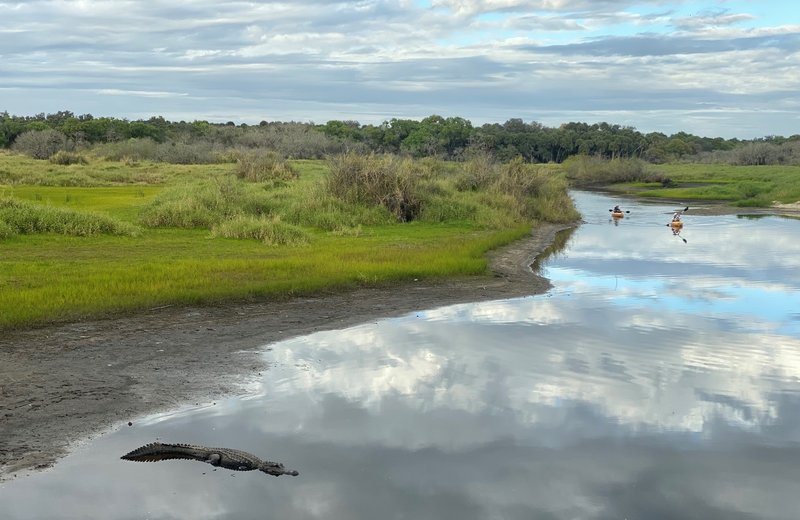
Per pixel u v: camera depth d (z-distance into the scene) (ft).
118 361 34.73
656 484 23.16
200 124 376.68
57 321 40.78
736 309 50.14
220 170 169.27
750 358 37.45
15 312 40.11
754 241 94.22
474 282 59.00
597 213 137.49
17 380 31.55
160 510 21.36
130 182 148.56
